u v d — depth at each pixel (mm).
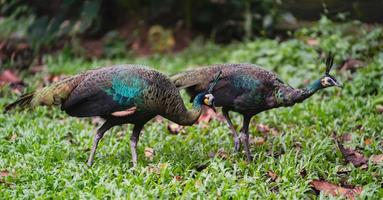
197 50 25266
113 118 14133
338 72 20953
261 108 15125
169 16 27891
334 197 13023
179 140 16203
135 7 27484
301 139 16203
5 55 24297
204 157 15062
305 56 21641
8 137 16266
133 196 12500
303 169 14320
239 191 12875
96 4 25578
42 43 24953
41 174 13656
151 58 25297
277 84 15055
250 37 26000
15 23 25422
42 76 21922
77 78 14047
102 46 26453
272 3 26203
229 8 27453
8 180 13500
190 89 15477
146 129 17109
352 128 17219
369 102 18578
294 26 26422
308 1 26562
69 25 25641
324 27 22938
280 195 13031
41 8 26078
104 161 14672
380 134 16641
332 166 14688
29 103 14336
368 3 25016
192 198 12664
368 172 14289
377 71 19891
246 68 15086
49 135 16219
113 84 13797
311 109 18422
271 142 16219
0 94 19844
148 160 14859
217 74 15070
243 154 15469
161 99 13977
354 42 22188
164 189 12930
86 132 16641
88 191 12969
